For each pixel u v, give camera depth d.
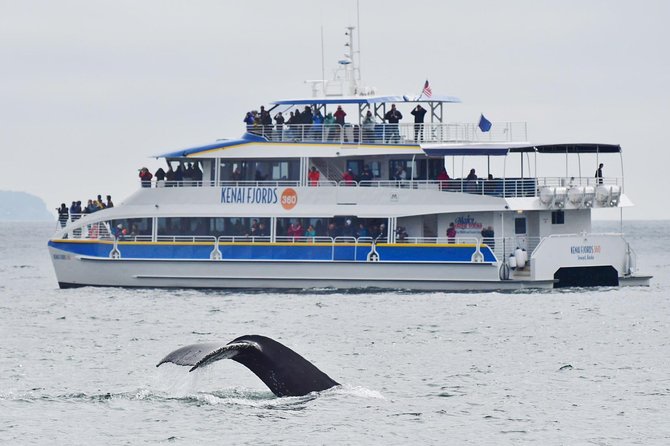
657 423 103.00
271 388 99.50
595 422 103.12
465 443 95.00
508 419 103.69
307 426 95.75
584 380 125.19
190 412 100.69
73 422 98.12
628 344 155.25
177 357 86.44
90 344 153.88
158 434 94.19
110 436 94.00
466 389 118.88
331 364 136.38
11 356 142.00
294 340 158.25
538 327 172.62
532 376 127.75
